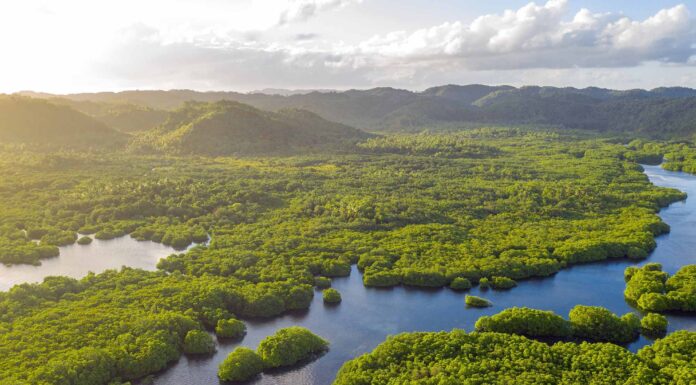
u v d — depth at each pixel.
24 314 186.38
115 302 195.75
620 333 178.62
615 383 139.75
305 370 166.75
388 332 189.38
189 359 171.88
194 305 195.25
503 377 142.88
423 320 198.00
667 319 192.62
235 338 184.88
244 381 161.00
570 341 177.75
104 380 153.50
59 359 154.50
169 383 160.12
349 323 195.88
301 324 195.25
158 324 177.12
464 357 154.75
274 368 166.62
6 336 167.75
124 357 160.25
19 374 146.38
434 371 147.88
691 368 143.50
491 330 182.75
